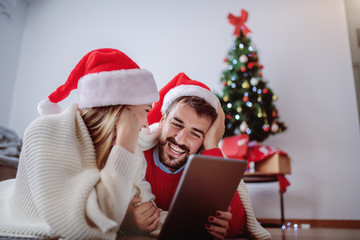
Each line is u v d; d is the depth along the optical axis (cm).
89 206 59
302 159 310
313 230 212
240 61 282
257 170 254
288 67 338
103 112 77
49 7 431
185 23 383
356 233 176
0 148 205
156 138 99
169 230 63
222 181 67
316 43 338
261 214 302
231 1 374
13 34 407
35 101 396
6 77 391
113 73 77
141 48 390
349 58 328
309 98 324
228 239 89
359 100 319
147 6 402
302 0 352
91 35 408
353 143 306
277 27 351
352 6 341
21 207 72
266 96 279
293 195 302
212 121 99
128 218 79
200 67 365
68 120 73
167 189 96
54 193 61
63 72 402
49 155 65
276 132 280
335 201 294
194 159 60
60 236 62
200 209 66
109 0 416
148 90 81
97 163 72
